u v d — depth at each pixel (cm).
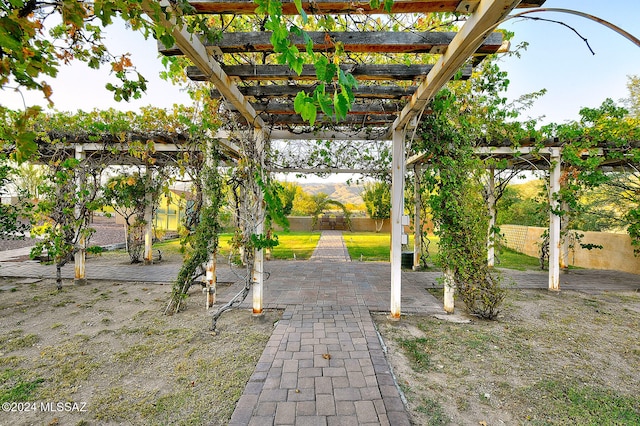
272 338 324
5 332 339
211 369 269
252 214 373
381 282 578
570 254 852
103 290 509
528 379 261
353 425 196
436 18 242
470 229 396
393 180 387
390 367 275
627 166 611
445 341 330
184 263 413
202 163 446
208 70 236
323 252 999
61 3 119
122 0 133
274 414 205
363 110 351
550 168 533
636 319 403
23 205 513
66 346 309
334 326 358
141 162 640
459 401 230
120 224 1770
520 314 418
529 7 162
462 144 398
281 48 141
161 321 376
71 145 512
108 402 224
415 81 289
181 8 163
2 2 104
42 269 644
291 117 394
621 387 251
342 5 177
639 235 570
